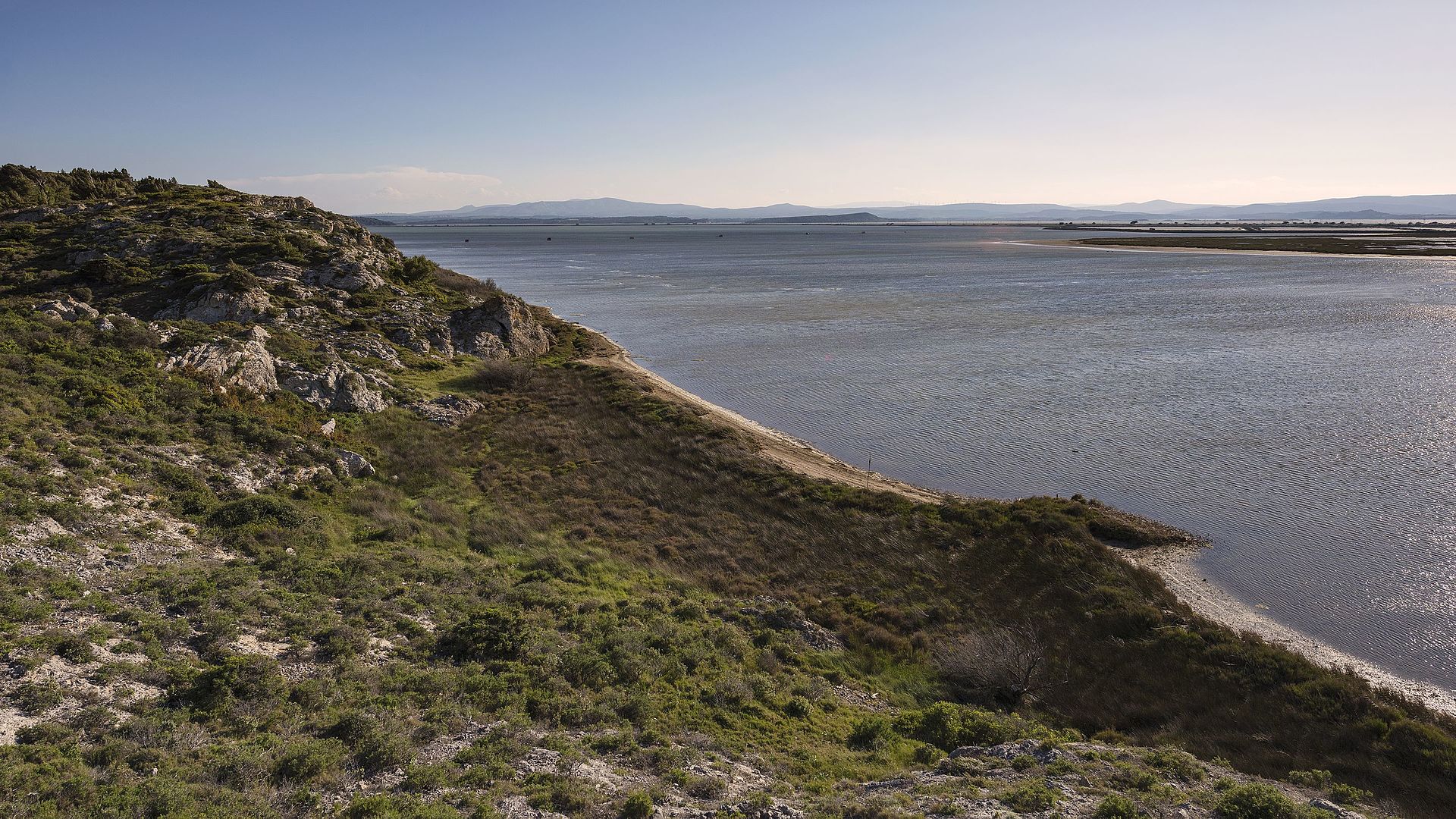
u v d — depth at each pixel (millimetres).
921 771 15641
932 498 34469
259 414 34500
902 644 23281
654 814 12688
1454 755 17422
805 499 33562
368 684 16344
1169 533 30469
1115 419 45750
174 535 22578
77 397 28984
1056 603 25344
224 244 70812
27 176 90438
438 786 12805
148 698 14297
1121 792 13969
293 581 21203
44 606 16453
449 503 31609
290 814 11500
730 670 20078
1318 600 25844
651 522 31422
